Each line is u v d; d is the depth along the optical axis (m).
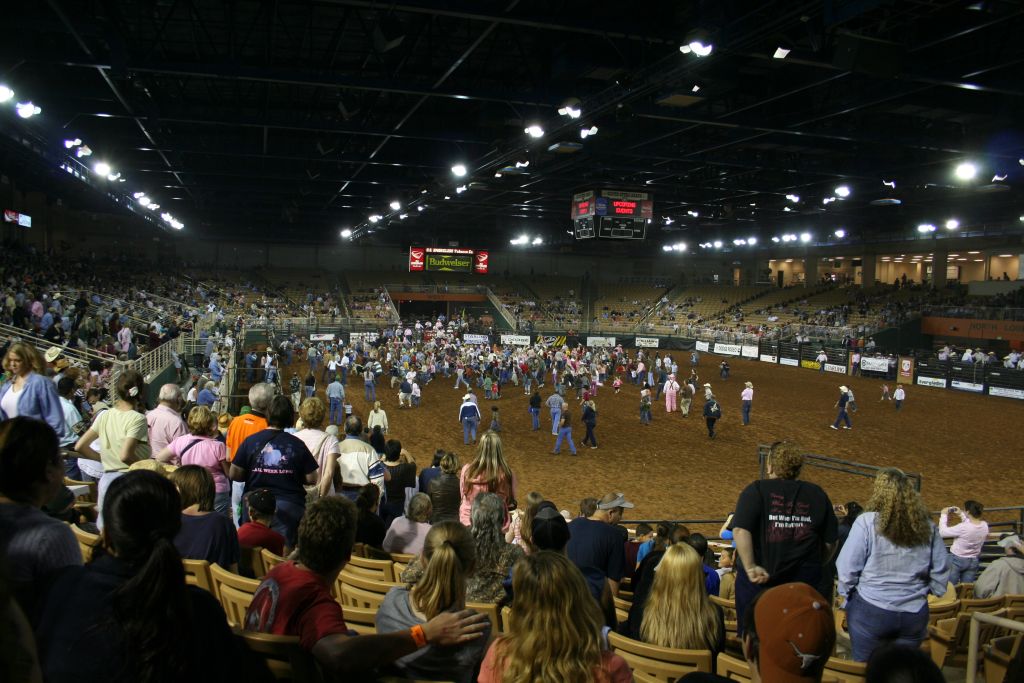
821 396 37.19
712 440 25.02
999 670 4.84
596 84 23.02
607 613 5.03
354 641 2.83
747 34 15.58
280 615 2.96
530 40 21.48
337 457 6.76
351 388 35.53
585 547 5.46
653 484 18.69
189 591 2.50
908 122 27.41
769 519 4.67
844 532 7.65
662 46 19.92
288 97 28.34
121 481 2.64
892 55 15.23
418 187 40.56
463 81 24.30
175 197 48.88
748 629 2.71
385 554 6.39
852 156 31.38
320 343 49.56
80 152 28.77
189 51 23.03
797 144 30.19
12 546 2.82
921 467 21.62
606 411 31.17
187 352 32.94
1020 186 37.44
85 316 25.81
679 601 4.15
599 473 19.77
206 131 32.31
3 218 41.66
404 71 23.73
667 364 41.38
